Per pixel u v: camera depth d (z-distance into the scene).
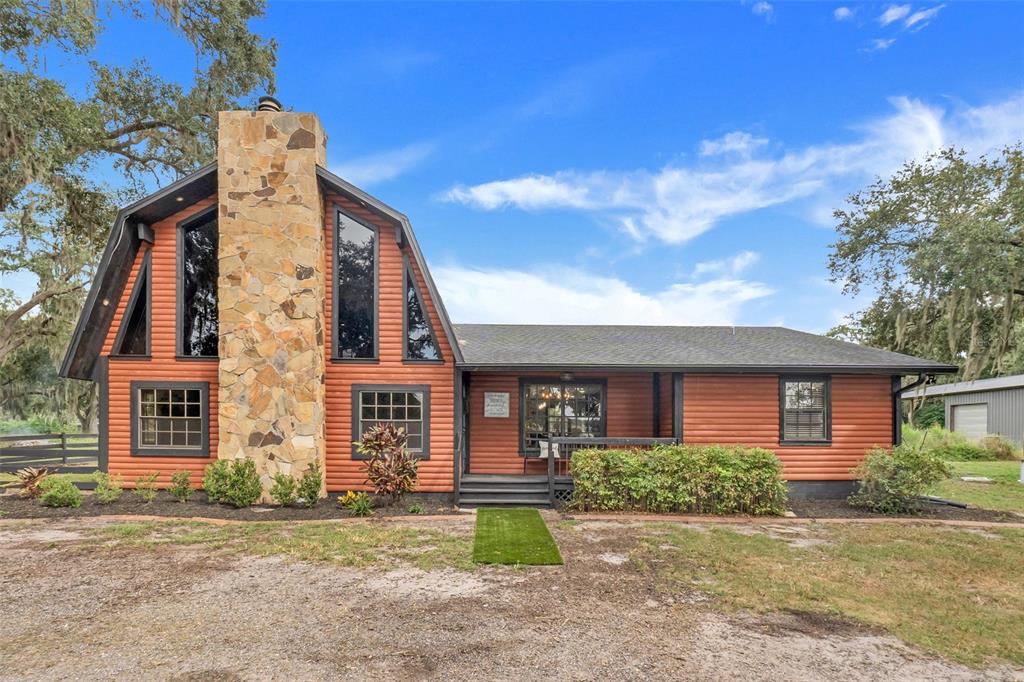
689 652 4.16
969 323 18.83
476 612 4.94
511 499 10.26
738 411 11.25
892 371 10.81
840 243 22.14
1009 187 17.03
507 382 12.62
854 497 10.37
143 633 4.45
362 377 10.72
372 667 3.87
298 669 3.84
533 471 12.40
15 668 3.84
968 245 15.97
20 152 12.12
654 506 9.60
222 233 10.02
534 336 13.67
